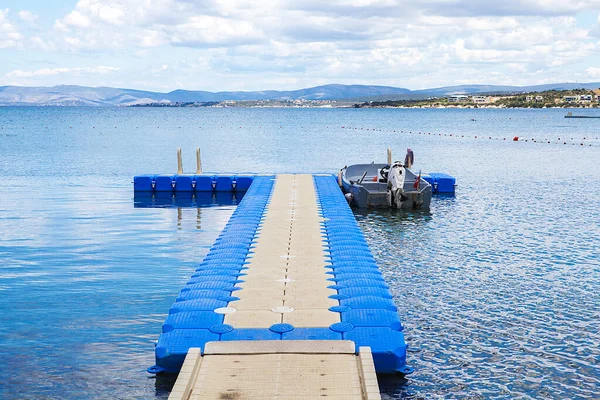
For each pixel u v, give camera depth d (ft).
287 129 364.58
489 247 68.33
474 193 109.09
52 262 61.82
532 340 42.29
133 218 86.79
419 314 47.14
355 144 238.48
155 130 340.59
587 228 78.18
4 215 87.04
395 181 91.71
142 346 40.70
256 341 33.99
